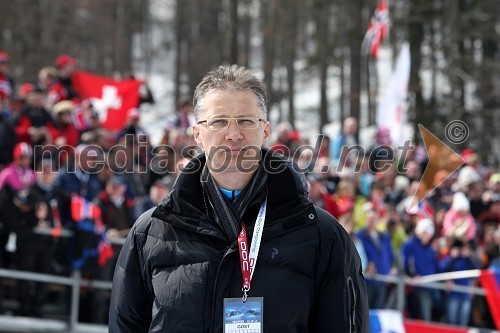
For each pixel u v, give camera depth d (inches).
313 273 329.1
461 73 2534.5
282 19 3366.1
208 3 3457.2
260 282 321.7
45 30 3154.5
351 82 2925.7
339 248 332.2
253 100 332.2
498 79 2677.2
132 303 339.6
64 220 909.8
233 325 319.0
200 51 3449.8
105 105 1316.4
